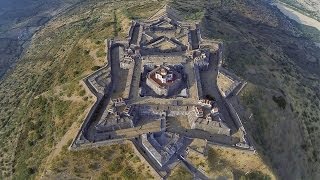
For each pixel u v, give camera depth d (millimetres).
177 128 121438
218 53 158875
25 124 148750
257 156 113938
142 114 126062
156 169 107750
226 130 119250
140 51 154250
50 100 147375
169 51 157500
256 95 139875
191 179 106938
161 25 175125
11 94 186750
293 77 175250
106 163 112875
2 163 141000
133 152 113125
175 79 136625
